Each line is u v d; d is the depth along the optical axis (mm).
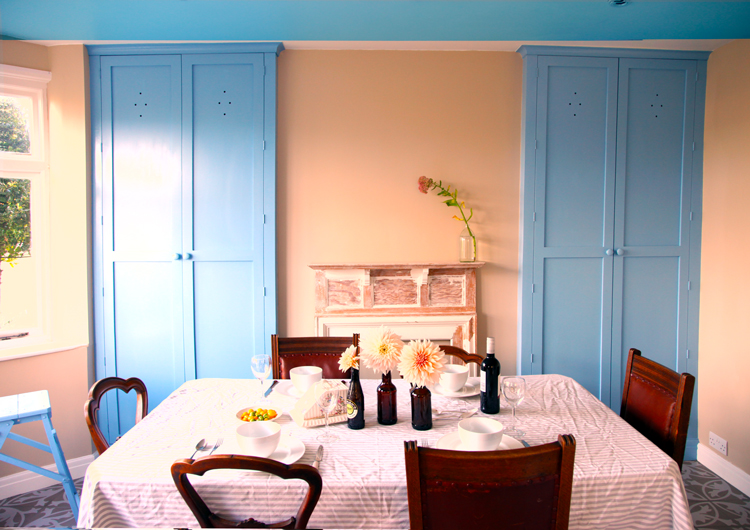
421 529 993
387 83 2877
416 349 1505
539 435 1467
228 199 2805
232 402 1782
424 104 2891
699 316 2912
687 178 2877
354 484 1188
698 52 2807
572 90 2826
